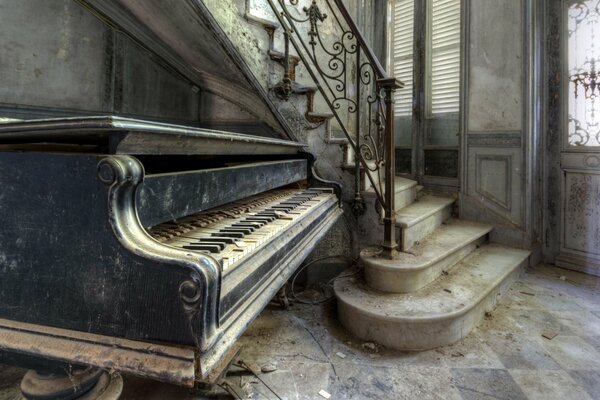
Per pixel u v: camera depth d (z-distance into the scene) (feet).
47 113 6.19
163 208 2.48
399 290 6.29
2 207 2.19
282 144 5.36
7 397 4.45
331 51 10.25
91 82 6.81
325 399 4.53
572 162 8.78
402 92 11.57
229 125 9.31
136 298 1.93
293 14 9.07
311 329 6.29
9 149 2.40
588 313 6.65
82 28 6.60
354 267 7.57
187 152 2.88
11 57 5.68
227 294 2.16
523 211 8.86
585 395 4.52
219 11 5.73
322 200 5.51
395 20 11.64
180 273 1.85
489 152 9.37
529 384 4.75
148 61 7.96
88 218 2.01
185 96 9.10
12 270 2.19
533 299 7.22
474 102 9.59
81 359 1.94
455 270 7.35
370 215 7.44
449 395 4.57
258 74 6.59
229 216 3.92
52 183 2.07
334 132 10.43
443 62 10.55
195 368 1.79
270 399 4.52
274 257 3.04
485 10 9.26
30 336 2.09
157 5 5.87
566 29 8.70
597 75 8.27
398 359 5.37
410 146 11.30
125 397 4.52
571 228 8.87
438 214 8.97
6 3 5.58
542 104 8.95
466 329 5.92
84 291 2.04
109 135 2.06
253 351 5.58
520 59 8.70
